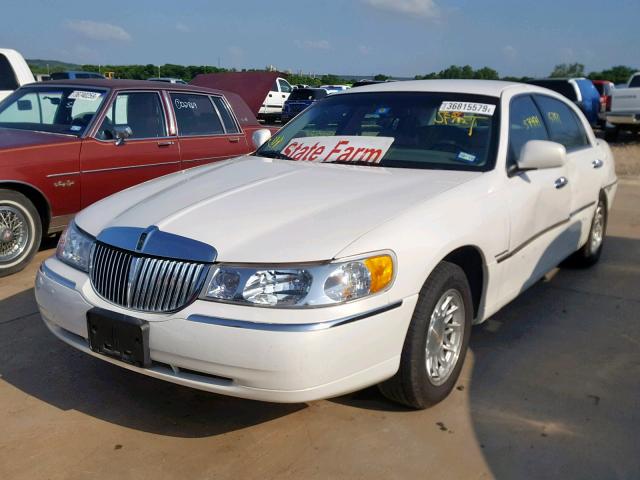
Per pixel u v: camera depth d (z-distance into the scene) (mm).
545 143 3793
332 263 2711
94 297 3029
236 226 2928
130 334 2838
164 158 6555
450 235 3158
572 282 5457
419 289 2984
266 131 4973
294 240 2801
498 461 2898
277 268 2697
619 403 3432
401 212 3080
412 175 3648
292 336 2604
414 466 2857
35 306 4680
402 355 3035
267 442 3029
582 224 5105
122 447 2980
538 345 4160
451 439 3064
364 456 2926
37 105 6434
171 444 3010
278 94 27109
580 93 17594
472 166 3783
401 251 2898
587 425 3207
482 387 3576
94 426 3150
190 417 3244
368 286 2762
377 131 4180
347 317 2684
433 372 3240
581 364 3896
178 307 2779
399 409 3316
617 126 16719
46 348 3994
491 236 3510
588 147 5414
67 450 2951
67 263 3268
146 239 2922
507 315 4676
